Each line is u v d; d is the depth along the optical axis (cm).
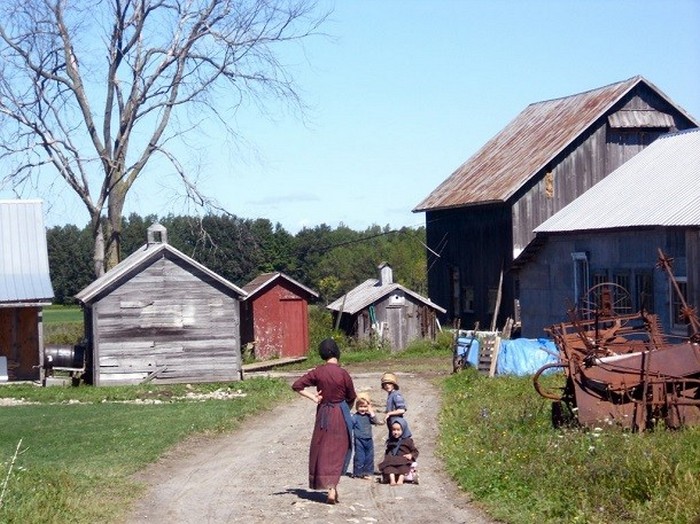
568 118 4581
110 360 3472
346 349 4766
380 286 5038
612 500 1119
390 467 1428
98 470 1570
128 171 4309
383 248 8662
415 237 8569
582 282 3231
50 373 3662
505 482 1307
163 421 2267
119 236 4344
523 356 2955
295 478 1515
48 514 1162
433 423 2127
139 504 1311
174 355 3497
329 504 1280
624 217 2923
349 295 5362
